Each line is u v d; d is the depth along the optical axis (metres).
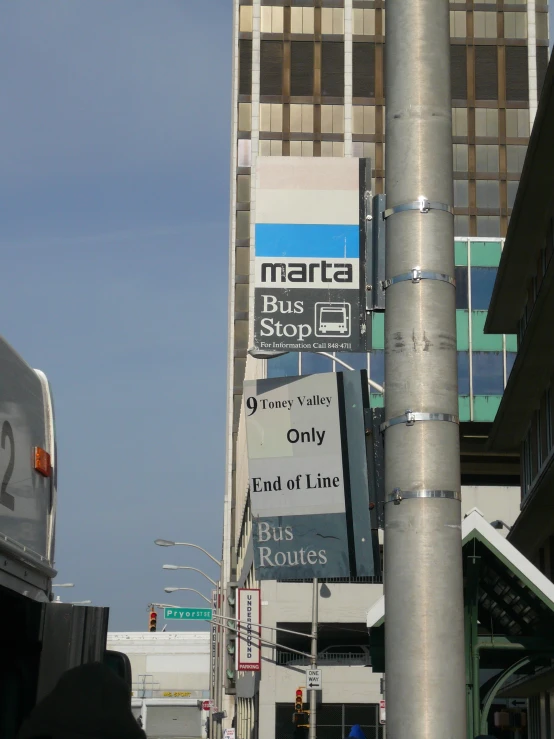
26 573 5.95
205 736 102.69
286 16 93.94
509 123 90.75
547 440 35.38
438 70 5.48
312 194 6.35
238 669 49.28
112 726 2.86
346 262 6.28
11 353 5.84
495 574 19.92
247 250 97.50
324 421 6.48
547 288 28.52
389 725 4.96
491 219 89.25
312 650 35.03
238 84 93.50
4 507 5.53
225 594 70.50
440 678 4.91
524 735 41.56
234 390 98.69
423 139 5.42
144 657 124.81
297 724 40.62
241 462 76.25
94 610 6.12
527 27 91.75
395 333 5.31
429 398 5.21
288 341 6.21
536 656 19.30
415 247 5.34
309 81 93.19
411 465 5.15
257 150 93.50
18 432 5.88
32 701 5.91
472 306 64.06
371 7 94.06
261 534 6.47
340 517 6.37
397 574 5.08
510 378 36.12
